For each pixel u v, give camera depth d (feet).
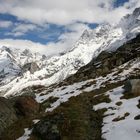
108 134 141.49
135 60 312.09
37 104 205.57
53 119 158.40
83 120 162.40
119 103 180.65
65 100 216.95
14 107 196.34
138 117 151.02
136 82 195.72
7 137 159.84
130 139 130.82
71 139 144.05
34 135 152.46
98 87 240.32
